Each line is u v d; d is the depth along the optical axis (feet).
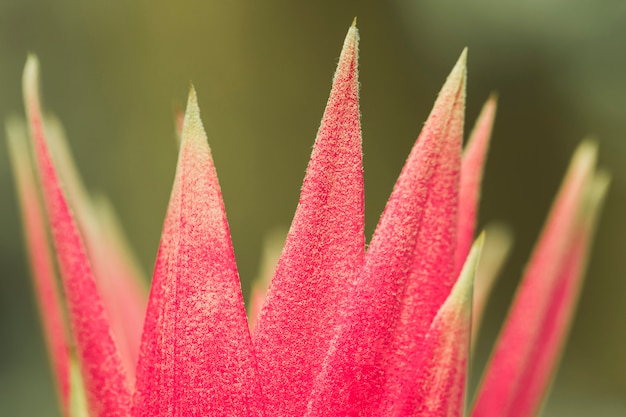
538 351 0.70
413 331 0.54
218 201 0.54
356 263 0.54
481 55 3.05
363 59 3.18
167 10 3.03
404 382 0.54
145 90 3.02
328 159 0.54
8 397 2.60
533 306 0.67
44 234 0.66
